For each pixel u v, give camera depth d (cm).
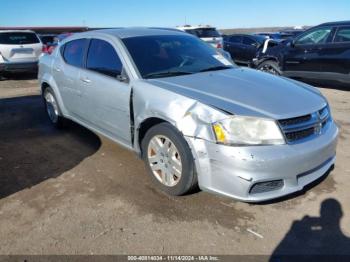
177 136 326
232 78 385
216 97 326
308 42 907
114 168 422
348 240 288
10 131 577
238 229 303
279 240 289
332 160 355
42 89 598
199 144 306
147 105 353
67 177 402
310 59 898
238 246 283
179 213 326
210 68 425
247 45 1489
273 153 291
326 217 318
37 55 1179
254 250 278
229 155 291
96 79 431
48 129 583
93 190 370
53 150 486
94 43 459
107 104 416
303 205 336
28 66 1166
